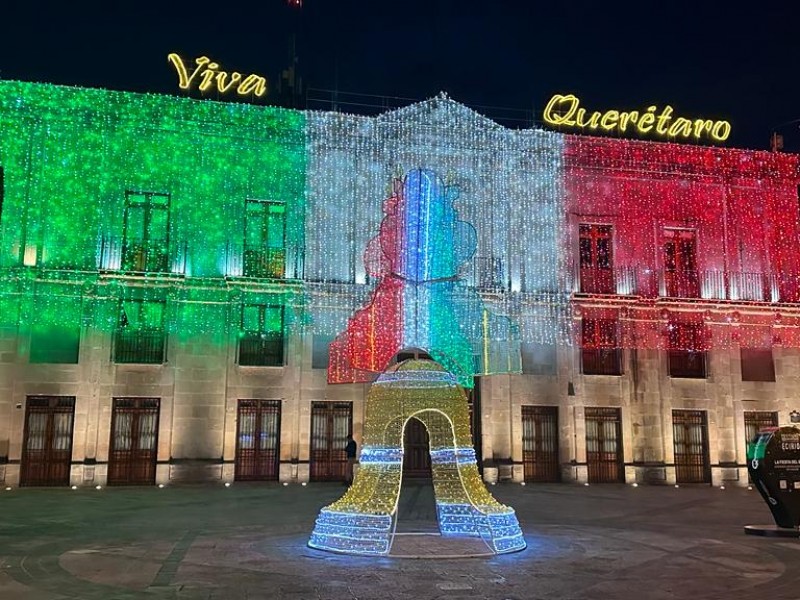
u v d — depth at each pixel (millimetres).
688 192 28125
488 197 26422
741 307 27609
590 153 27453
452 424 11758
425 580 8969
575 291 26594
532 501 19625
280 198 25078
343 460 24406
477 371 18516
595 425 26375
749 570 10070
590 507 18469
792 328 28047
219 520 14836
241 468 23688
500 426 25359
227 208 24531
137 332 23406
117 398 23016
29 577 9031
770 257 28344
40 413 22469
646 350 26797
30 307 22500
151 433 23156
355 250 25281
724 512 17734
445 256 12828
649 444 26375
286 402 24078
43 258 22844
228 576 9078
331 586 8594
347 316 24781
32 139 23281
